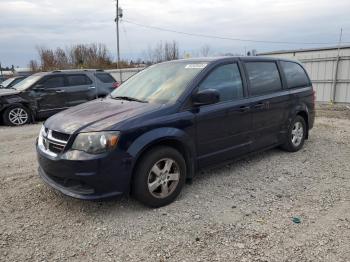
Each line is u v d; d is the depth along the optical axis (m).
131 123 3.49
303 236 3.14
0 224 3.44
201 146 4.14
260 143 5.07
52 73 10.48
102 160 3.30
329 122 9.60
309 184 4.44
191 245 3.03
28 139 7.59
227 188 4.31
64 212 3.68
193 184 4.45
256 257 2.83
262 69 5.20
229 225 3.36
